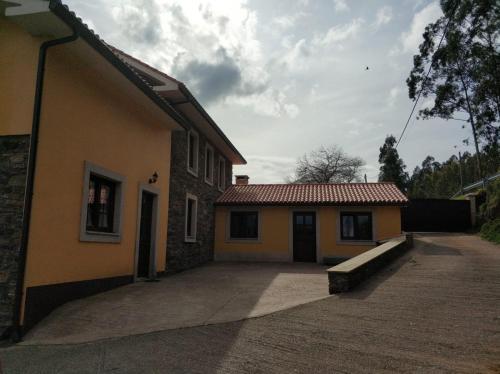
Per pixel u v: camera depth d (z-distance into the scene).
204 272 11.71
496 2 20.08
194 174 13.41
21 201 5.77
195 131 13.61
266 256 16.05
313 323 5.44
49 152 6.11
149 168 9.73
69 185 6.60
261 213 16.39
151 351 4.59
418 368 3.91
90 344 4.96
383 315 5.68
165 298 7.30
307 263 15.27
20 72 6.06
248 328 5.34
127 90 8.09
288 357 4.30
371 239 15.37
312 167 40.06
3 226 5.76
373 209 15.47
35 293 5.78
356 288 7.33
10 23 6.22
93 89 7.31
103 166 7.62
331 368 3.98
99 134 7.50
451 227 21.83
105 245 7.75
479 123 23.11
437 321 5.34
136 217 8.98
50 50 6.16
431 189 55.22
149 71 10.78
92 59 6.76
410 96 26.12
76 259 6.80
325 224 15.73
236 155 18.31
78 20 5.75
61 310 6.18
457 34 22.59
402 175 40.81
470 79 23.58
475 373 3.76
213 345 4.74
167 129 10.85
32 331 5.56
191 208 13.76
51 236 6.15
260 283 9.10
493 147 22.84
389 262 10.12
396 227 15.20
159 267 10.29
